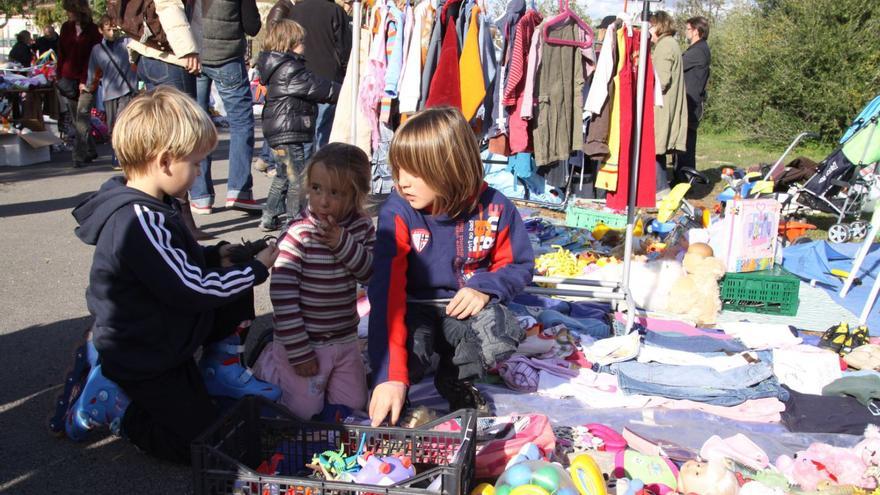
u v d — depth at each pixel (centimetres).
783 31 1521
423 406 297
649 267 486
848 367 386
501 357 265
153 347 258
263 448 260
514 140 536
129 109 256
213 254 290
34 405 320
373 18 550
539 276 453
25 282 496
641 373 356
